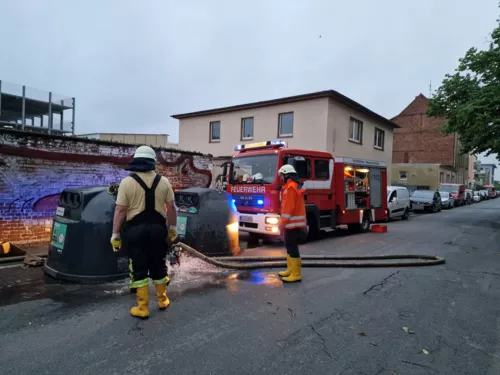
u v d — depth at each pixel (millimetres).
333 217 10375
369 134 21359
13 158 7238
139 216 3969
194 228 6875
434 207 23000
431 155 41750
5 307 4164
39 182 7641
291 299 4824
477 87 15727
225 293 4969
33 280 5180
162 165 10711
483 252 8766
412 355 3367
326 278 5973
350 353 3363
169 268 6047
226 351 3305
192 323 3904
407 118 43281
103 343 3367
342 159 10656
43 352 3166
